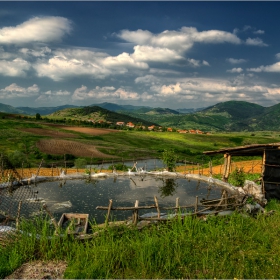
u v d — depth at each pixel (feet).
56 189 71.56
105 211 54.80
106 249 30.86
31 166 161.68
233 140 495.82
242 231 37.35
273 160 64.18
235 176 79.46
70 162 217.15
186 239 34.19
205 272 27.58
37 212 51.98
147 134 485.56
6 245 32.63
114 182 83.30
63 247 31.76
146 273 27.45
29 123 419.95
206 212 44.16
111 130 483.10
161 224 38.99
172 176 93.15
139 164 225.56
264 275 26.96
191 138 477.77
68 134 370.73
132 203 61.00
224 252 31.17
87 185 78.07
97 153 264.93
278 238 34.94
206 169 127.24
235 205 47.32
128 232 35.76
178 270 27.86
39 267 28.76
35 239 33.24
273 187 63.62
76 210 54.95
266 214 45.52
